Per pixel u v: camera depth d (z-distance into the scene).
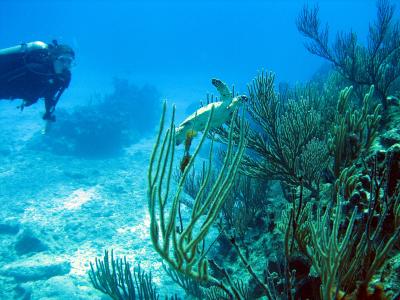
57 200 12.54
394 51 8.56
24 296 7.50
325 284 2.01
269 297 2.24
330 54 8.46
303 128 4.76
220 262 5.86
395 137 3.95
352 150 4.30
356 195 3.00
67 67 8.42
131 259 8.82
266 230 5.53
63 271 8.44
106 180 14.63
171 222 1.63
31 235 9.61
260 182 6.49
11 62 8.18
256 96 4.73
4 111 28.48
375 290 2.05
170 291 7.23
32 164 16.14
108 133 19.14
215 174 6.64
